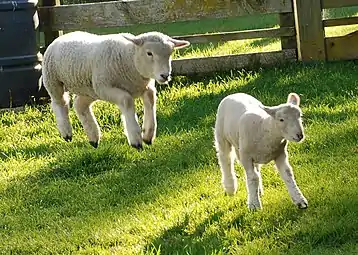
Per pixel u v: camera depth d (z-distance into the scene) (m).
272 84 11.21
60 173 8.91
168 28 19.78
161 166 8.71
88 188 8.33
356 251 5.94
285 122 6.36
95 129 8.88
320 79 11.20
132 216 7.32
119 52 7.73
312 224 6.43
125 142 9.65
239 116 6.92
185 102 10.98
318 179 7.52
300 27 12.19
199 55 14.49
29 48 11.70
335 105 9.96
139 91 7.93
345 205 6.70
